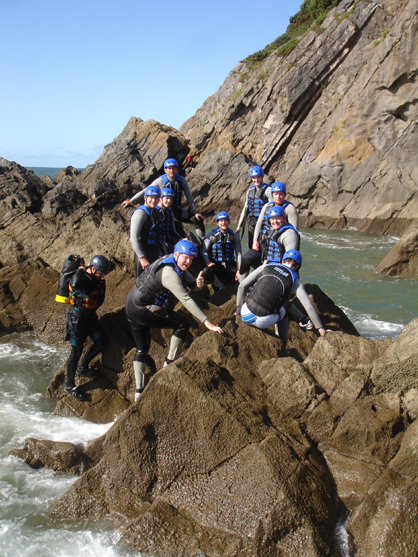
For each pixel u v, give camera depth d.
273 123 26.56
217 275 6.56
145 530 3.37
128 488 3.70
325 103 24.61
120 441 3.79
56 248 9.38
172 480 3.64
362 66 23.45
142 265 5.41
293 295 5.81
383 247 17.22
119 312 5.43
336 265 13.71
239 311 4.98
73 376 5.02
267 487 3.26
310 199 24.94
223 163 27.42
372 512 3.18
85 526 3.53
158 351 5.28
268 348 4.55
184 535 3.31
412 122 21.08
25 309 7.43
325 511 3.25
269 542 3.11
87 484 3.75
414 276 12.12
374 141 22.31
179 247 4.13
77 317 4.87
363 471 3.49
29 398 5.37
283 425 3.79
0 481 3.96
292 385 3.96
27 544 3.33
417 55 20.44
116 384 5.13
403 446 3.41
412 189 21.06
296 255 4.70
